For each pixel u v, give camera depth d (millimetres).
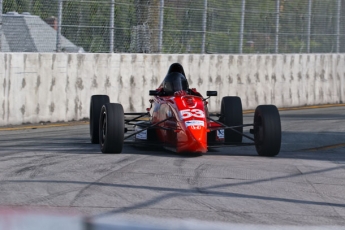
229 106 41750
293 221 22453
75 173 30203
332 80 84562
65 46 61594
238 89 75438
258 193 26781
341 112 73250
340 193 27438
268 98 78250
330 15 86562
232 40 77125
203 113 35906
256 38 79312
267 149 37000
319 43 85500
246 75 76125
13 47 57875
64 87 60188
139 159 35000
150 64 67438
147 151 39750
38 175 29625
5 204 23578
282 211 23875
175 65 41156
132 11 67500
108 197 25172
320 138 50469
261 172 31672
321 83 83438
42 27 60000
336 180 30406
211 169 32031
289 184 28938
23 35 58594
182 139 34625
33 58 57812
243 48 78188
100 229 20266
